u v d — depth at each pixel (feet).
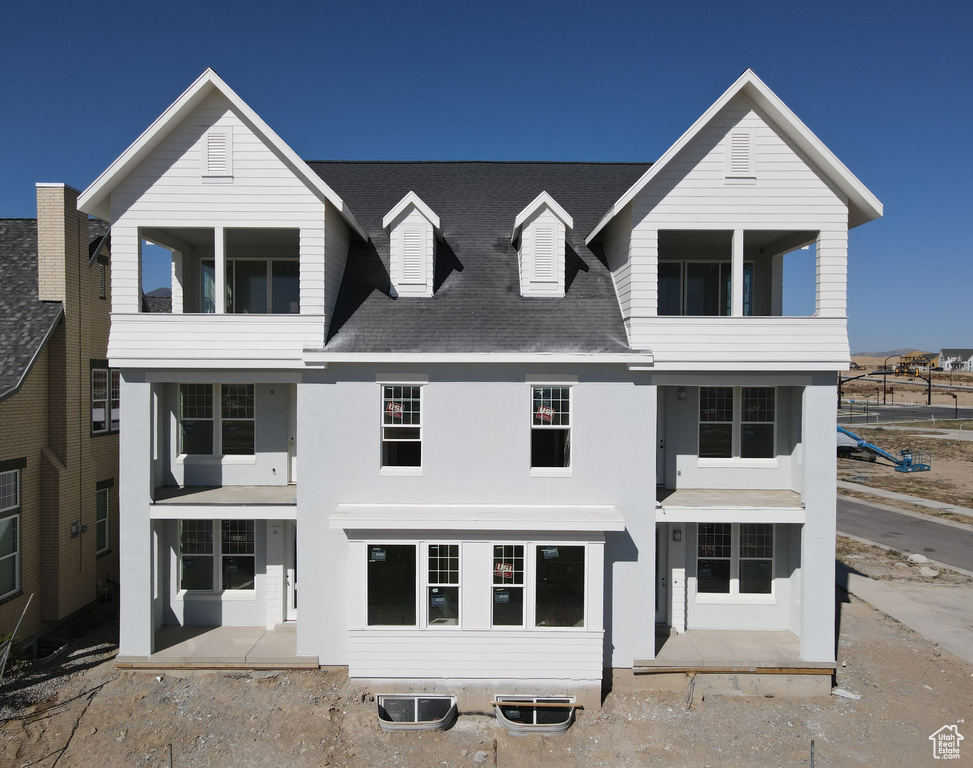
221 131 42.45
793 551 46.47
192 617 47.98
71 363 52.54
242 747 36.04
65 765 34.04
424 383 42.70
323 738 37.09
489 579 40.93
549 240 46.60
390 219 46.24
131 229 42.50
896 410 268.41
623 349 42.57
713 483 47.80
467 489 42.88
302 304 42.42
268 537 47.50
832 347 42.29
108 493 59.21
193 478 47.57
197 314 42.34
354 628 40.96
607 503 42.86
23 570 48.08
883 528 87.81
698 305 49.57
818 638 42.80
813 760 34.50
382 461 43.11
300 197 42.45
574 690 41.04
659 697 42.19
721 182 42.65
